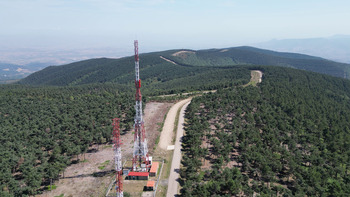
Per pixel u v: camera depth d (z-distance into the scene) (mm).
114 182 96500
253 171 100500
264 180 97500
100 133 135500
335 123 158375
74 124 148125
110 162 113125
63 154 118812
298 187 87062
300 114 164000
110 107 182875
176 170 106312
